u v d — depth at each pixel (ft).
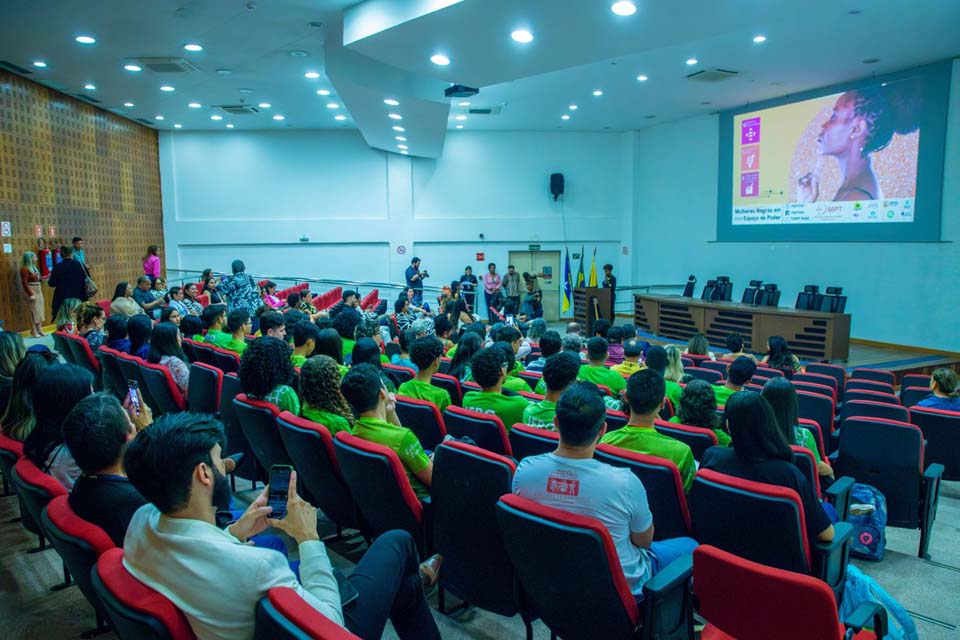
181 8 22.33
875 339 37.01
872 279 36.88
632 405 8.49
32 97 32.78
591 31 19.62
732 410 7.27
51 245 34.40
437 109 32.73
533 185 52.13
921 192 33.96
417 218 51.21
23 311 32.17
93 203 38.55
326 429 8.67
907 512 11.12
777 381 9.14
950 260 33.24
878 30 27.55
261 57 28.48
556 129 51.03
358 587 5.91
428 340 12.10
